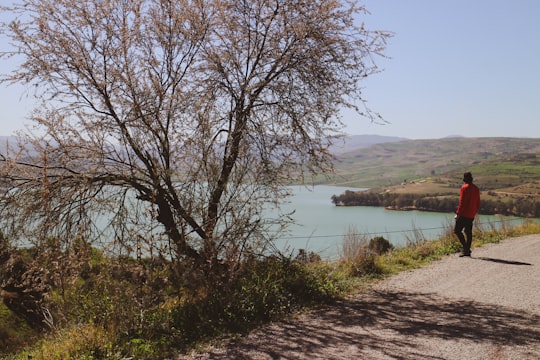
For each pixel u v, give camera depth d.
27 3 6.70
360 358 4.55
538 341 4.99
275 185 7.24
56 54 6.74
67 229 6.30
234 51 7.76
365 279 8.56
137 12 7.04
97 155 6.66
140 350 4.92
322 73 7.80
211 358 4.67
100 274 5.78
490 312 6.24
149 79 6.98
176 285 6.05
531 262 10.08
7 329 7.36
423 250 11.41
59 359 4.82
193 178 6.75
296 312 6.35
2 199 6.38
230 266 6.48
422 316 6.11
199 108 7.16
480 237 14.28
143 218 6.33
